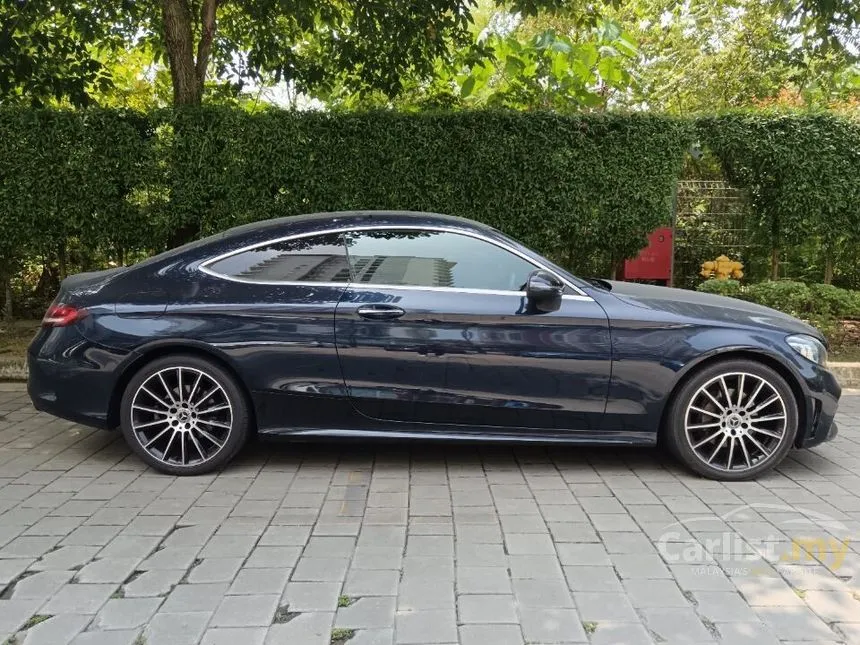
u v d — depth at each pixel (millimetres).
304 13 8312
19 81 7832
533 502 3684
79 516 3486
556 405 4000
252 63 9633
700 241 9641
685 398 3990
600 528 3340
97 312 4055
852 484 3980
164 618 2543
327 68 9562
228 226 7141
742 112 7629
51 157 6895
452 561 2994
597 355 3957
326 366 3994
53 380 4090
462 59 8914
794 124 7547
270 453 4535
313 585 2785
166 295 4066
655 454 4547
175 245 7422
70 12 7734
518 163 7227
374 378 4000
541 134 7180
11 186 6914
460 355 3965
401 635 2432
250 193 7094
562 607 2615
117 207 7078
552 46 8953
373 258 4133
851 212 7633
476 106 9625
